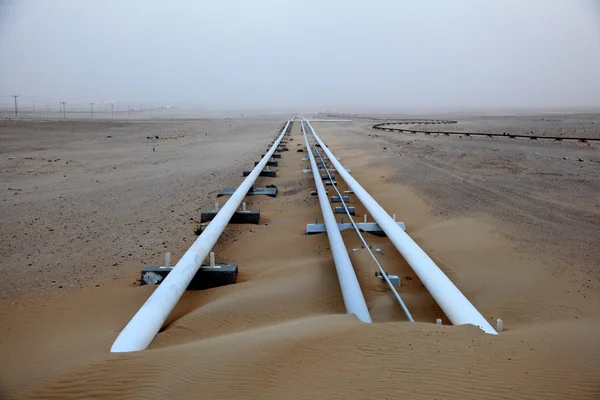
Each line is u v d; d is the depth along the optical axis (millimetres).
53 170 24562
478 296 8375
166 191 18875
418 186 18703
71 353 5773
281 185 20609
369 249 10750
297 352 5316
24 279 9086
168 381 4816
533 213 13859
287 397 4445
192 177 22672
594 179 19500
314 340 5590
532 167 23188
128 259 10328
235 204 13984
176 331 6828
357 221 13773
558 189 17516
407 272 9688
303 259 10234
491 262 9852
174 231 12695
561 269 9273
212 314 7297
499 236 11523
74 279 9094
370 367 4898
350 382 4641
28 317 7254
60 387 4844
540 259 9875
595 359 5023
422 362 4957
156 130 57906
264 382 4742
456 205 15109
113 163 27938
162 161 29250
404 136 47625
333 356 5180
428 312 7812
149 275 8758
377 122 84625
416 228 12961
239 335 6129
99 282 8930
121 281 8984
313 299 7922
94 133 50312
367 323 6242
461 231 12109
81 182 21109
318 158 28969
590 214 13680
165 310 6988
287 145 40125
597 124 61531
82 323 7043
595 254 10156
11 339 6426
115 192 18672
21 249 11086
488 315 7570
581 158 26375
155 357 5371
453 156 28375
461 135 46750
